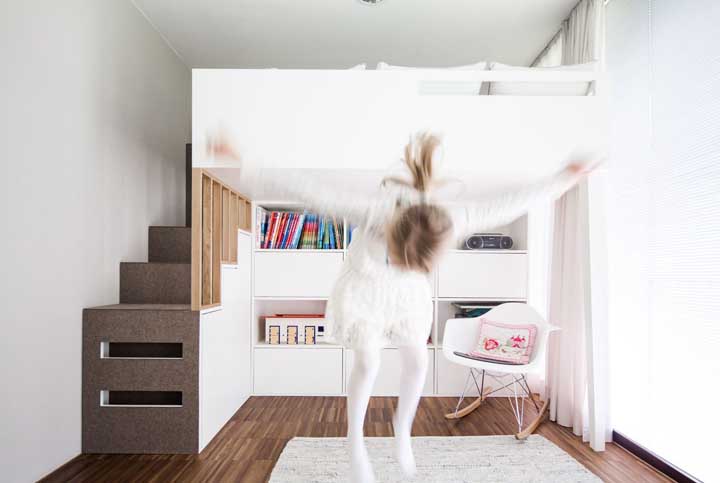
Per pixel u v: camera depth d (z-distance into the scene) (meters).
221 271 2.57
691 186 1.93
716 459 1.80
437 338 3.53
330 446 2.28
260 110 1.79
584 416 2.43
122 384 2.23
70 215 2.20
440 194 1.14
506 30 3.03
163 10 2.86
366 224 1.15
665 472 2.03
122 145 2.70
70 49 2.21
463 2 2.71
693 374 1.92
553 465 2.09
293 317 3.30
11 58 1.83
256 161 1.16
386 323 1.26
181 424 2.22
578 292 2.53
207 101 1.79
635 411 2.30
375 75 1.78
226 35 3.16
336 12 2.84
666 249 2.07
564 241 2.71
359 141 1.77
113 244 2.59
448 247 1.15
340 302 1.26
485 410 2.91
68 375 2.14
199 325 2.23
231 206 2.87
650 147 2.18
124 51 2.71
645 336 2.22
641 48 2.25
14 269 1.84
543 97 1.76
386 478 1.95
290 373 3.22
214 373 2.44
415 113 1.76
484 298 3.24
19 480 1.85
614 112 2.47
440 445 2.31
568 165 1.29
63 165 2.15
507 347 2.64
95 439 2.23
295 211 3.61
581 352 2.50
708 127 1.84
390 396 3.16
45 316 2.01
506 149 1.74
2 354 1.77
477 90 1.82
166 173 3.31
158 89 3.16
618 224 2.43
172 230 3.01
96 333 2.24
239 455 2.20
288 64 3.59
